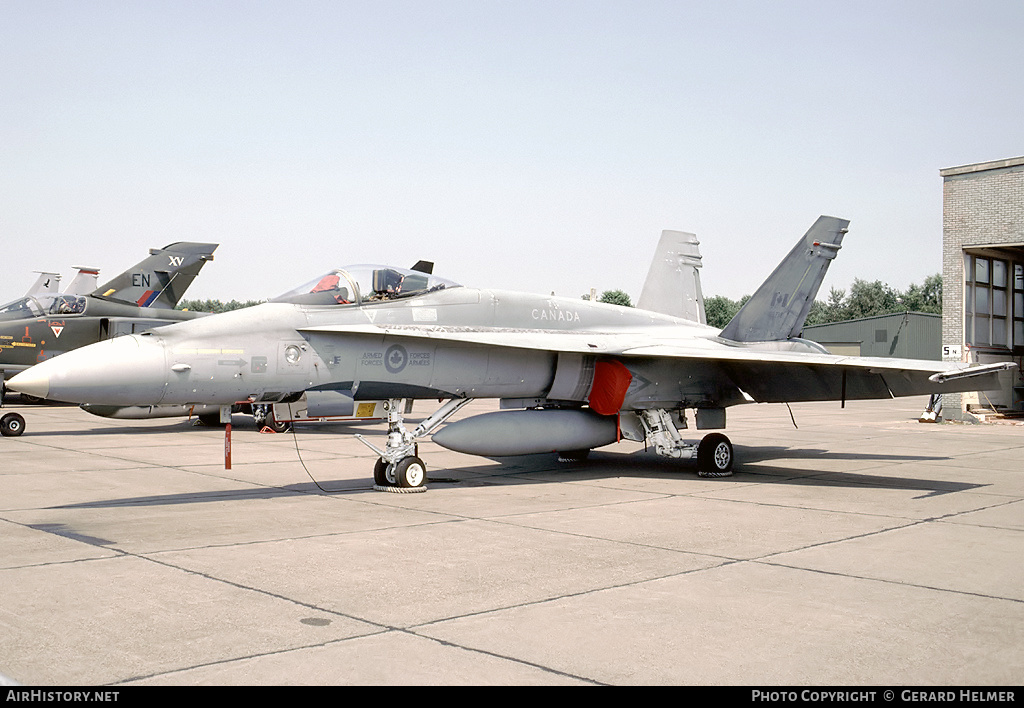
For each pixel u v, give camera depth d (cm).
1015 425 2331
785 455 1550
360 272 1080
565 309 1283
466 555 683
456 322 1136
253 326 970
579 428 1223
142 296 2375
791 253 1477
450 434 1111
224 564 642
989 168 2342
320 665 427
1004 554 702
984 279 2545
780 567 650
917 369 1041
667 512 906
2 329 2083
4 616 503
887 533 792
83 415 2473
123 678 406
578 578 610
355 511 897
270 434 1923
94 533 761
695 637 478
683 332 1425
